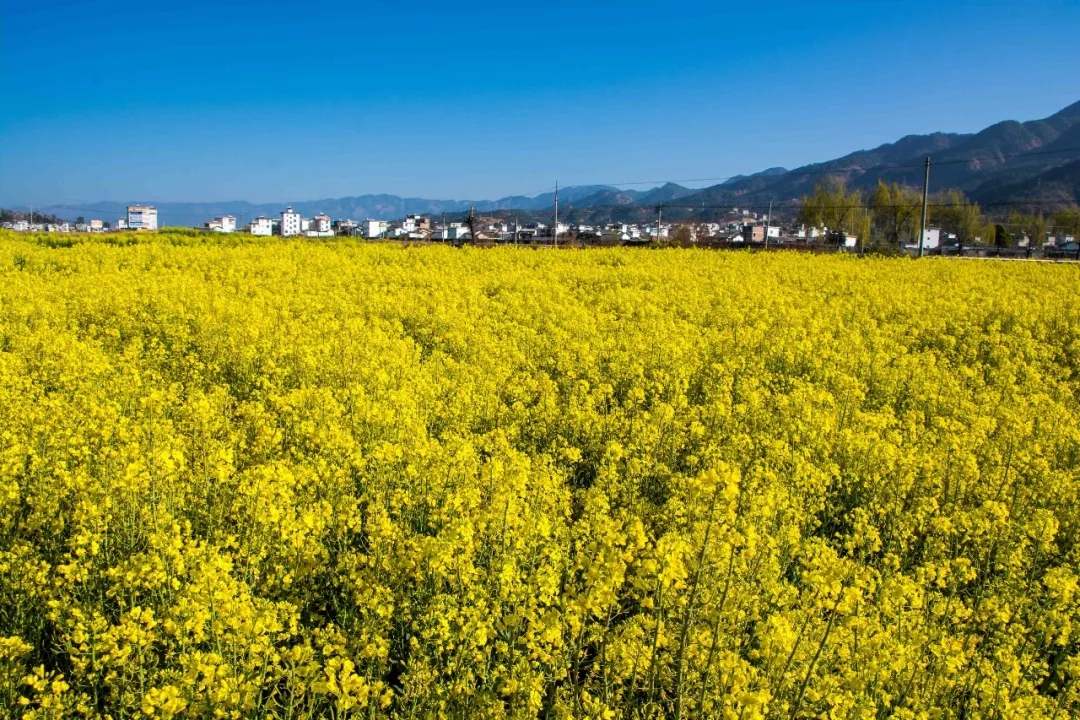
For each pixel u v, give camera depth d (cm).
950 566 676
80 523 641
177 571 547
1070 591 559
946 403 1181
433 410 1036
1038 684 578
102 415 819
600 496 710
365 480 777
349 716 466
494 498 654
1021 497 835
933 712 487
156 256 2919
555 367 1412
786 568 663
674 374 1321
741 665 474
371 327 1702
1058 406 1165
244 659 477
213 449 804
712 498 504
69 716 478
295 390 1077
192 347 1494
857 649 503
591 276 2777
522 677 475
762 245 6825
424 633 505
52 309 1644
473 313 1858
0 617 559
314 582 631
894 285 2712
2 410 891
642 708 472
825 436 974
